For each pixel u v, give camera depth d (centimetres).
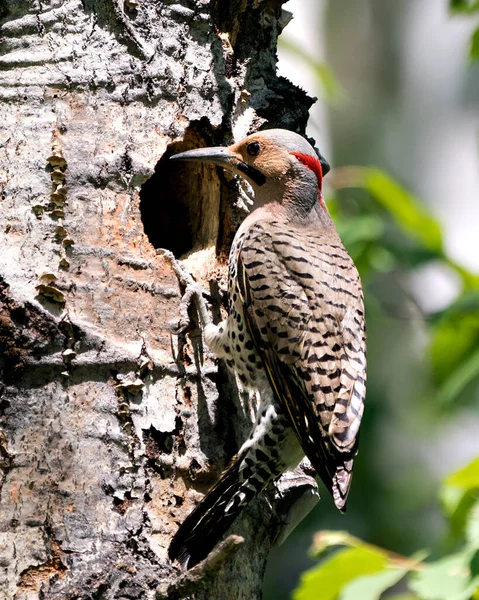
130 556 912
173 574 920
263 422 1030
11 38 1019
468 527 1081
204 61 1077
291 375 1030
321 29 2764
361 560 1094
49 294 942
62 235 968
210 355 1030
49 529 902
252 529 1030
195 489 980
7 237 964
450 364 1478
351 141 2684
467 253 2650
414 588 1026
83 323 948
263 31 1158
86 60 1016
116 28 1034
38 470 911
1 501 902
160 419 966
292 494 1077
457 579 1017
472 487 1077
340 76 2741
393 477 2138
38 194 977
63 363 930
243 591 995
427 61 2756
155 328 991
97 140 1002
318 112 2689
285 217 1127
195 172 1141
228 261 1118
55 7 1023
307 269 1067
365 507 2062
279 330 1041
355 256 1512
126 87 1023
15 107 1002
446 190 2719
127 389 951
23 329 926
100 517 916
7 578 888
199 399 1008
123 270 984
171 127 1042
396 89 2742
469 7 1588
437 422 2184
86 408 934
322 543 1109
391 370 2203
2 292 934
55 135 993
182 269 1034
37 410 920
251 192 1152
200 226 1138
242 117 1128
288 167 1126
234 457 1018
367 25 2758
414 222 1509
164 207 1167
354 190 1686
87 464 922
